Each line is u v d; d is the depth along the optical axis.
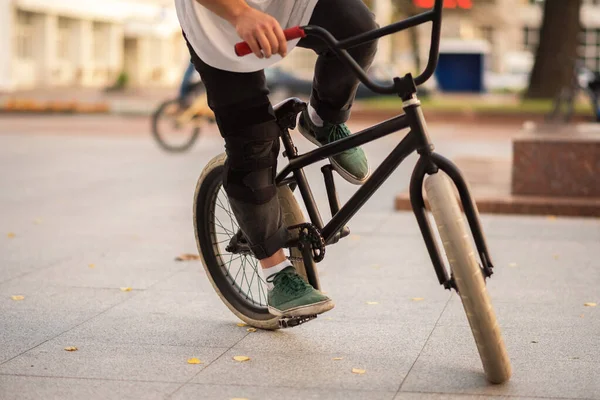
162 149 19.36
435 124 27.92
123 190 12.80
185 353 5.25
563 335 5.62
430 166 4.58
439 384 4.68
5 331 5.73
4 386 4.68
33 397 4.52
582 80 21.55
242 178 5.22
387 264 7.81
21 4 48.53
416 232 9.37
